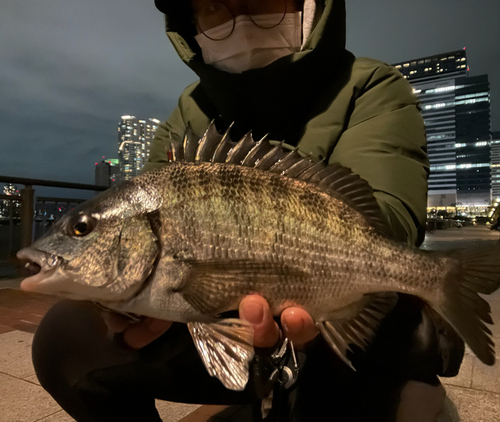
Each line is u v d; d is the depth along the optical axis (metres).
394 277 0.32
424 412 0.37
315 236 0.31
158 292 0.29
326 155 0.43
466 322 0.30
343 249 0.32
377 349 0.36
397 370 0.37
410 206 0.36
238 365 0.28
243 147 0.34
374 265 0.32
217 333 0.29
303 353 0.38
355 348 0.36
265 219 0.31
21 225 1.43
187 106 0.58
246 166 0.32
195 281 0.29
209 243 0.30
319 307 0.31
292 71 0.44
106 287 0.29
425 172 0.40
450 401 0.56
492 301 1.17
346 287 0.32
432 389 0.37
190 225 0.30
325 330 0.31
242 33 0.49
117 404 0.39
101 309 0.31
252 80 0.46
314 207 0.32
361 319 0.32
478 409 0.54
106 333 0.35
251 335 0.28
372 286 0.32
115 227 0.29
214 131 0.35
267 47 0.50
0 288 1.26
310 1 0.49
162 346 0.35
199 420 0.54
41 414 0.52
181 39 0.55
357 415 0.38
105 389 0.38
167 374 0.38
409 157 0.40
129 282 0.29
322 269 0.31
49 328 0.38
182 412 0.56
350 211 0.33
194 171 0.31
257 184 0.32
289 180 0.33
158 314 0.29
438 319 0.35
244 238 0.30
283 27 0.49
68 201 1.61
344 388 0.39
